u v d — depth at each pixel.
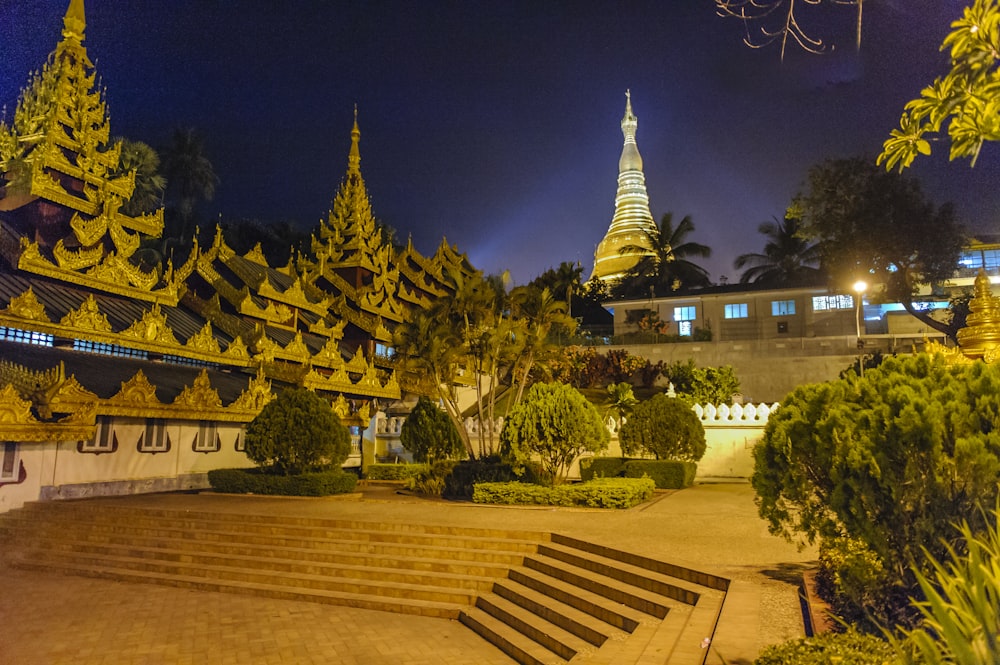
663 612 8.47
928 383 6.67
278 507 16.70
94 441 19.22
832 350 43.09
